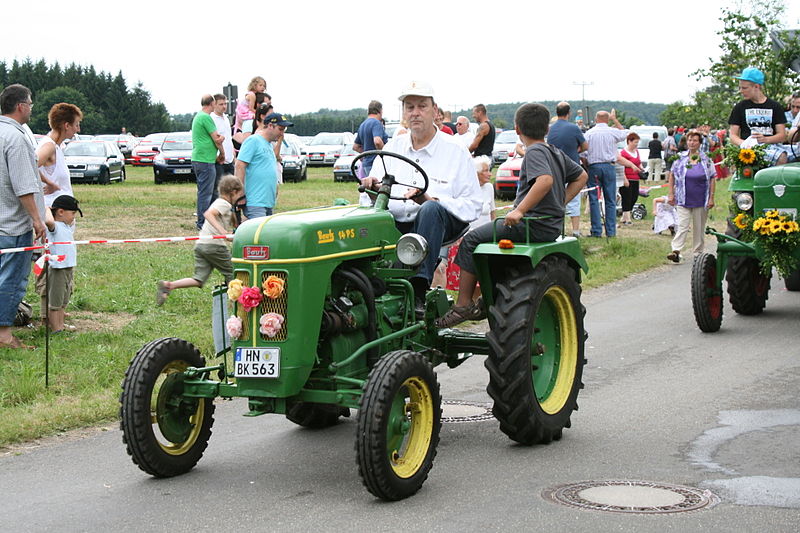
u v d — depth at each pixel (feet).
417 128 21.53
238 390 18.29
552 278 21.40
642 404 24.26
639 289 42.39
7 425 21.83
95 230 52.90
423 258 18.99
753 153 33.19
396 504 17.42
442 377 27.55
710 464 19.51
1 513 17.16
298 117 329.11
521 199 21.67
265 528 16.30
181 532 16.20
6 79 348.79
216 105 51.83
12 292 28.07
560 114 51.08
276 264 17.69
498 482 18.60
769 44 58.08
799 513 16.67
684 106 64.75
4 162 27.63
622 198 66.44
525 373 20.26
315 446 21.38
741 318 35.68
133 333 30.30
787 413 23.17
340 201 21.22
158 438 19.60
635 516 16.58
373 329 19.04
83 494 18.17
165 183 92.99
